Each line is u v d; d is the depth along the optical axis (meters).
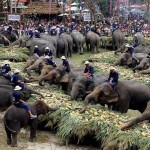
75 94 20.97
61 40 42.53
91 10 57.06
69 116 17.78
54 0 71.38
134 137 15.73
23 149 16.59
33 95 21.38
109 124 16.89
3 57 35.12
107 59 35.88
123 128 16.50
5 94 19.75
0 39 45.00
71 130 17.20
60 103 19.84
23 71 28.64
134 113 22.39
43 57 28.55
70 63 28.48
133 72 30.11
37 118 18.16
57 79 23.66
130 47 33.41
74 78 23.34
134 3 114.44
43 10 66.06
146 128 16.61
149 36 54.97
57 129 18.38
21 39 40.91
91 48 46.28
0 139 17.61
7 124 16.69
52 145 17.31
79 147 17.28
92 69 21.97
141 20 76.62
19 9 69.00
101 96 19.30
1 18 60.66
